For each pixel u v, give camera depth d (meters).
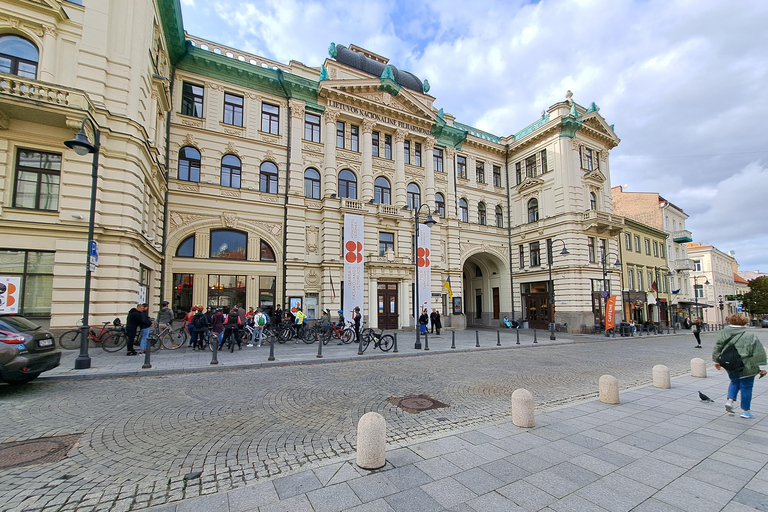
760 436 5.45
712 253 57.19
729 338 6.64
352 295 23.11
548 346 19.14
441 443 5.12
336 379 9.63
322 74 24.66
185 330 15.76
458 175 32.38
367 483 3.95
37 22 13.01
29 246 12.60
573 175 29.83
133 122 14.27
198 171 21.30
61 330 12.77
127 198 14.02
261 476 4.23
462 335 24.05
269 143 23.20
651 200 42.38
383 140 27.48
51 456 4.73
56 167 13.45
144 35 15.31
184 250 20.41
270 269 22.30
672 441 5.25
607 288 29.97
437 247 28.30
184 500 3.67
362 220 24.06
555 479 4.07
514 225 34.09
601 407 7.00
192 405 7.09
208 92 21.94
